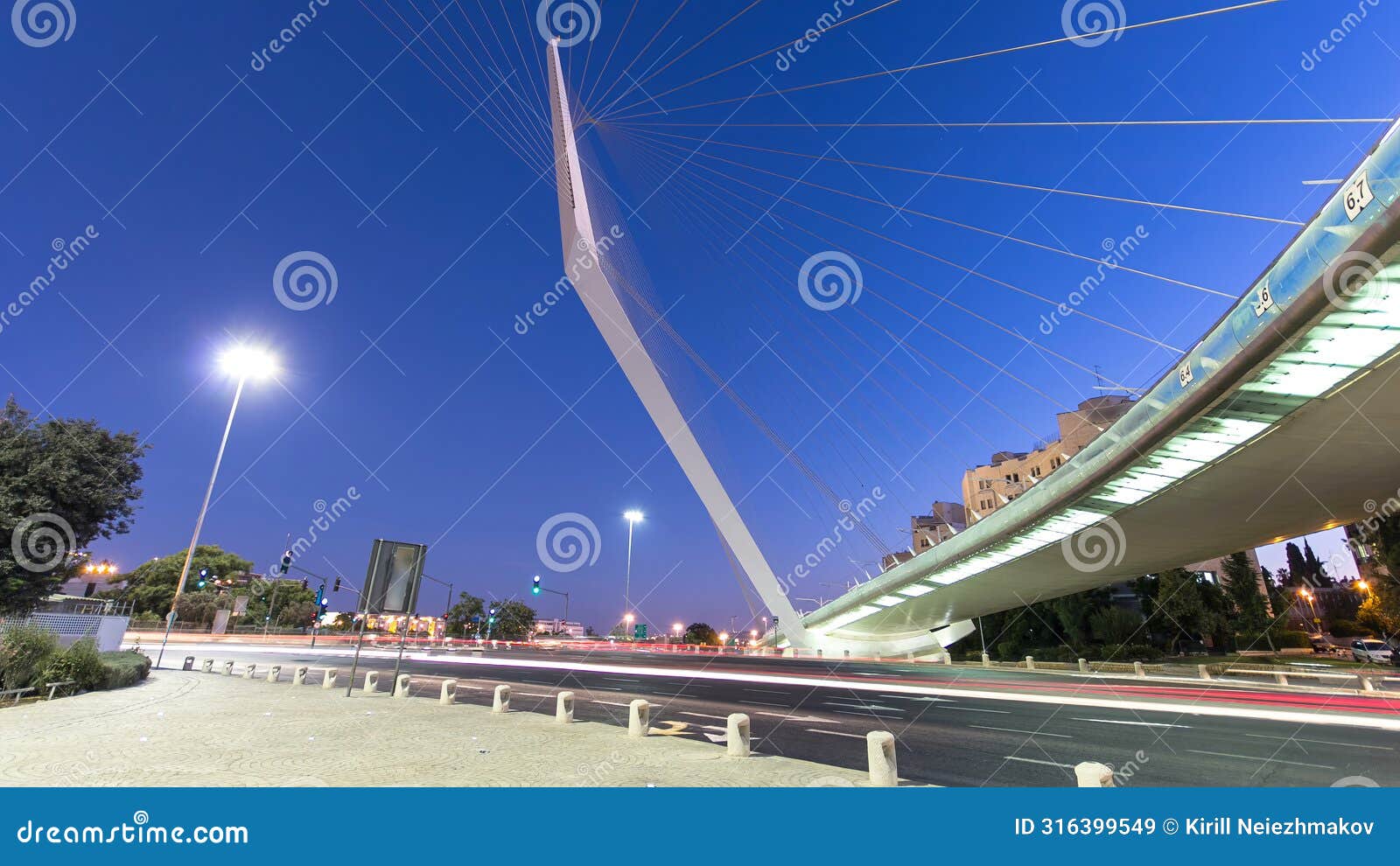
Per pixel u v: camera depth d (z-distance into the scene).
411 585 15.70
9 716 12.88
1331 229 12.81
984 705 18.44
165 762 8.52
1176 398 19.09
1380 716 15.81
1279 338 15.00
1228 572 52.25
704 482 39.06
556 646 71.56
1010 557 34.50
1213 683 27.19
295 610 87.25
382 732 11.62
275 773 8.00
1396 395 16.02
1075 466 25.47
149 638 60.69
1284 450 19.58
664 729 13.41
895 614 50.75
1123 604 49.75
